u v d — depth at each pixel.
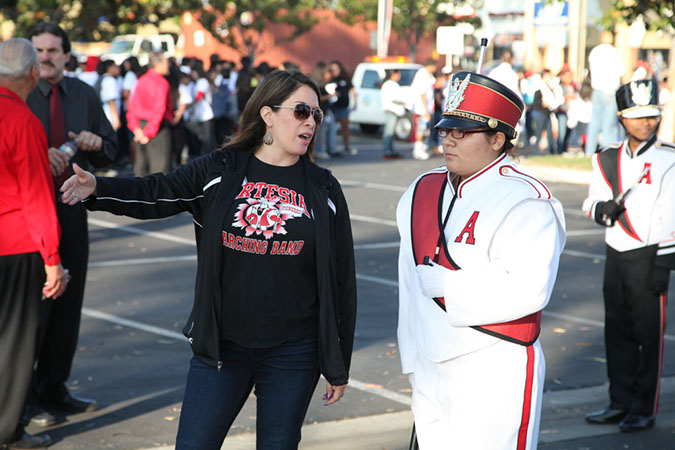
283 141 3.34
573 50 25.88
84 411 5.27
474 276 3.05
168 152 13.13
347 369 3.53
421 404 3.28
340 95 19.59
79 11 26.61
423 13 35.50
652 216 5.12
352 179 15.83
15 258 4.45
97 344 6.57
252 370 3.39
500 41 34.88
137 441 4.84
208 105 16.42
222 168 3.33
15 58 4.38
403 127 23.72
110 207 3.23
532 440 3.21
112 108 14.80
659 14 15.87
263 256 3.28
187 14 33.56
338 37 35.69
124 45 30.38
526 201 3.08
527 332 3.14
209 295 3.29
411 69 24.41
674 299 8.31
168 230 11.27
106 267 9.09
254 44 33.66
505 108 3.12
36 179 4.37
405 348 3.36
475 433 3.13
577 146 21.56
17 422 4.56
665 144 5.17
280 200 3.31
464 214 3.15
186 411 3.35
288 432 3.39
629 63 31.27
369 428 5.14
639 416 5.25
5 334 4.50
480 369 3.13
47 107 5.05
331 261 3.38
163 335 6.84
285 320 3.33
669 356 6.68
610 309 5.32
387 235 11.02
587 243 10.82
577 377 6.19
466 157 3.15
